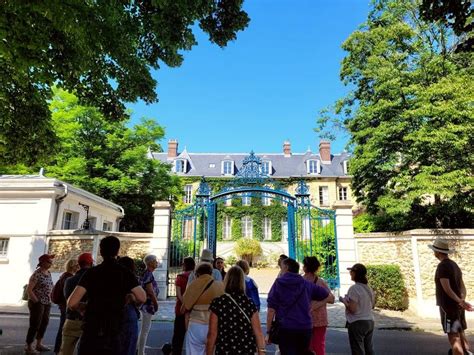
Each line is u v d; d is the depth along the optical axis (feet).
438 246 17.93
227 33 27.71
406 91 45.80
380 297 37.88
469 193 41.47
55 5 17.80
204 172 132.05
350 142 55.21
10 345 21.57
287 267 14.49
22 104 27.20
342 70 58.59
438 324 31.78
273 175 130.41
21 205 46.39
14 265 44.14
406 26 51.67
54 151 30.81
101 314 10.40
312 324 13.99
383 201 46.06
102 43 23.11
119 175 68.95
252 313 10.83
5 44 18.81
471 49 16.97
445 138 39.78
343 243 40.75
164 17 24.88
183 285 18.80
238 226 121.70
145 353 20.47
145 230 77.20
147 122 75.46
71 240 43.50
